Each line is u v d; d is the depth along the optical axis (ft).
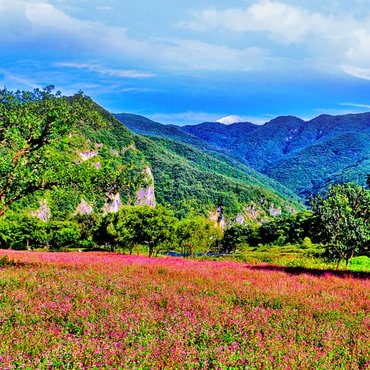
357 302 74.43
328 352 42.60
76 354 36.47
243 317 55.06
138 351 38.04
